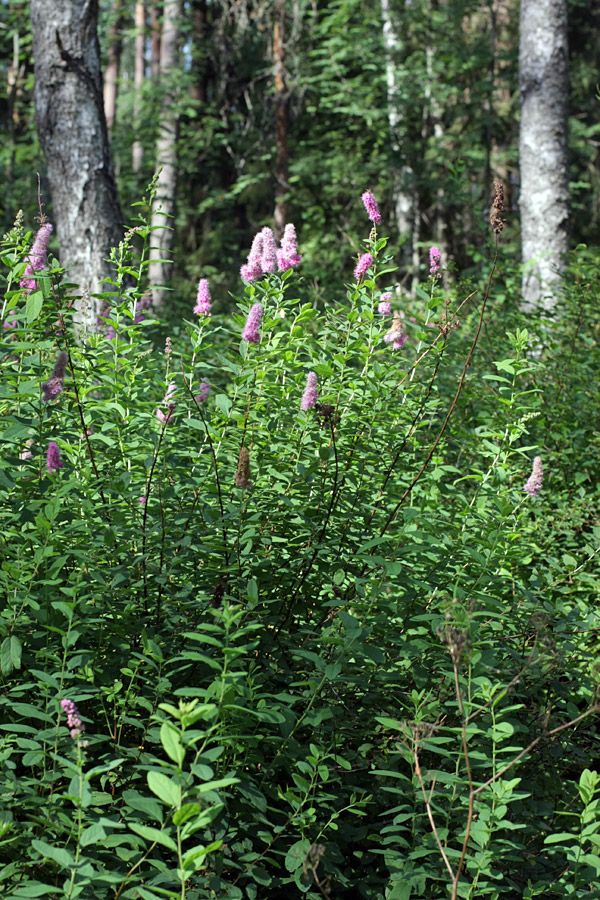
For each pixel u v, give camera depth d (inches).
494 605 116.7
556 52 406.0
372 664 116.6
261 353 141.7
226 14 780.0
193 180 910.4
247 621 111.7
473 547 134.3
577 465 210.5
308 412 140.6
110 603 114.0
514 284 318.3
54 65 310.7
